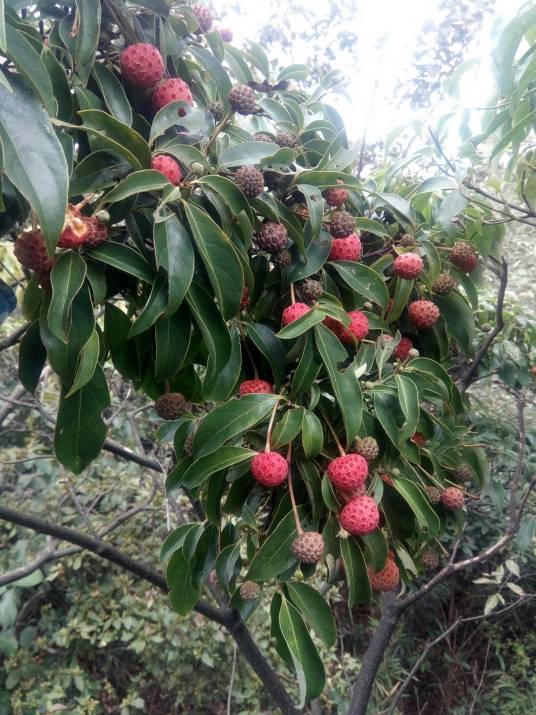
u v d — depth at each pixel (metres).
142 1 0.80
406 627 2.90
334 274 1.02
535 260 2.77
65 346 0.71
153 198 0.78
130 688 2.71
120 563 1.47
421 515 0.90
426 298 1.22
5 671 2.64
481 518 2.57
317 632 0.85
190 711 2.56
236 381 0.84
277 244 0.86
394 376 0.95
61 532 1.42
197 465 0.80
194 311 0.75
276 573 0.82
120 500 2.82
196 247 0.78
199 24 0.91
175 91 0.82
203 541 0.96
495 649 2.90
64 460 0.81
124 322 0.84
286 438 0.81
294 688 2.42
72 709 2.50
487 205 1.30
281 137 1.00
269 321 0.96
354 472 0.84
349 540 0.88
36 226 0.68
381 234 1.06
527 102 1.02
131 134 0.70
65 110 0.73
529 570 2.65
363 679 1.48
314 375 0.86
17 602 2.75
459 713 2.63
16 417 3.23
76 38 0.73
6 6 0.68
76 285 0.66
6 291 0.80
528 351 1.92
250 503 0.92
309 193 0.88
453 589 2.84
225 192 0.76
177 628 2.47
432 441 1.16
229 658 2.48
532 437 2.16
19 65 0.56
